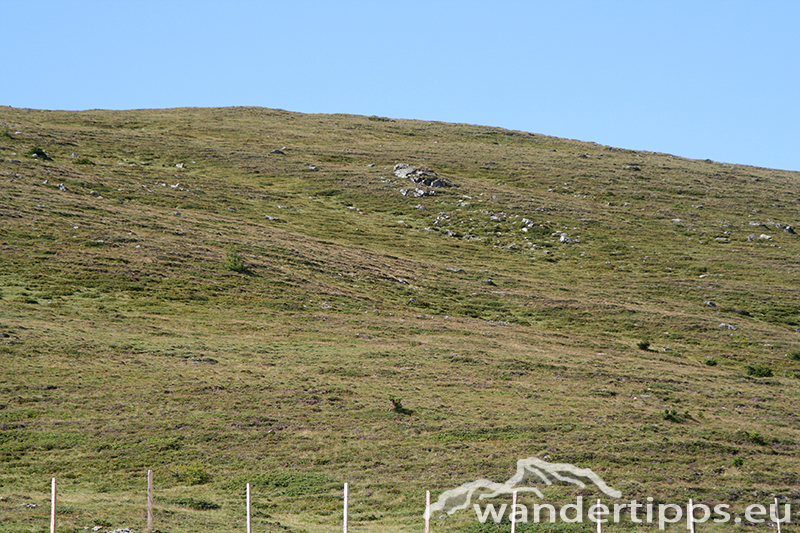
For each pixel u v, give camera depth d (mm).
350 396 59500
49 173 128250
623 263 123875
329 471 47094
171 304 80312
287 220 132125
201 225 114250
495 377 66312
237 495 43250
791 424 59781
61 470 45562
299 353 69188
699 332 91062
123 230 101812
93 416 52969
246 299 84625
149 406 55125
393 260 114000
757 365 80188
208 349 68375
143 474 45750
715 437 54406
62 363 61000
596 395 63188
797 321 99125
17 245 89188
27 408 52969
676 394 65312
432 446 50875
